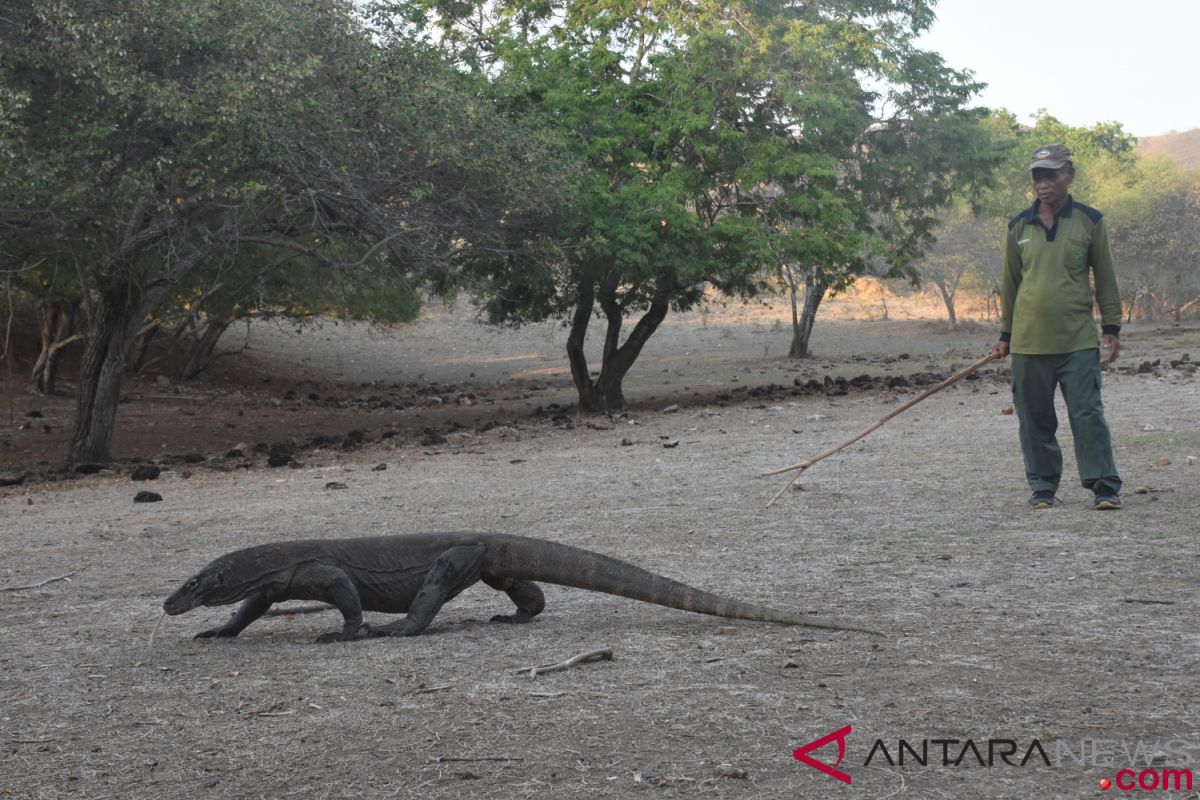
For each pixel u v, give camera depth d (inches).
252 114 582.9
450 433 817.5
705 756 143.3
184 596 220.5
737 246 873.5
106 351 701.3
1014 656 184.4
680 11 885.8
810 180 925.8
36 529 430.0
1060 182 332.2
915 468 450.9
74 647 225.1
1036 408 340.5
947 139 1117.1
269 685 187.0
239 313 1370.6
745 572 272.7
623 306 944.9
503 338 2101.4
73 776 147.3
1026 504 349.7
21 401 1132.5
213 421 1020.5
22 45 565.0
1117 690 162.9
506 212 764.6
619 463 552.1
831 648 195.5
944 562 271.7
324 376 1648.6
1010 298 347.9
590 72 901.2
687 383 1283.2
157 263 773.3
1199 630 196.2
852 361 1565.0
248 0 598.2
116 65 559.5
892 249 1140.5
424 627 223.5
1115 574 246.1
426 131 674.8
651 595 219.1
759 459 526.0
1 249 783.7
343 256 821.2
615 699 169.5
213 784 141.8
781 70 895.1
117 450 811.4
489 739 153.3
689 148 927.0
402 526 386.6
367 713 168.1
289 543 228.5
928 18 1099.9
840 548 298.2
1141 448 457.7
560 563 224.5
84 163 570.3
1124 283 2330.2
